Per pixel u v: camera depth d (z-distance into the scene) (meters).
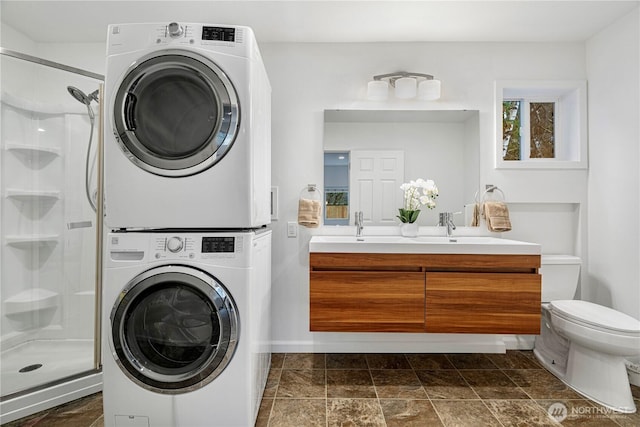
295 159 2.57
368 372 2.23
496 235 2.57
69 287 2.09
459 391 1.99
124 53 1.52
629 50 2.19
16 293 2.08
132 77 1.51
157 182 1.54
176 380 1.47
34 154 2.12
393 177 2.58
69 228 2.11
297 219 2.56
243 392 1.49
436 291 2.01
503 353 2.51
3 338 2.03
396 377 2.16
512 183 2.57
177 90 1.53
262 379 1.89
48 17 2.28
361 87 2.58
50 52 2.60
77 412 1.78
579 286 2.54
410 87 2.46
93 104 2.11
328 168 2.57
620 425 1.68
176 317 1.52
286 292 2.57
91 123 2.11
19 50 2.46
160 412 1.49
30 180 2.12
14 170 2.08
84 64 2.61
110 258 1.51
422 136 2.58
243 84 1.53
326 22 2.31
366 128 2.58
